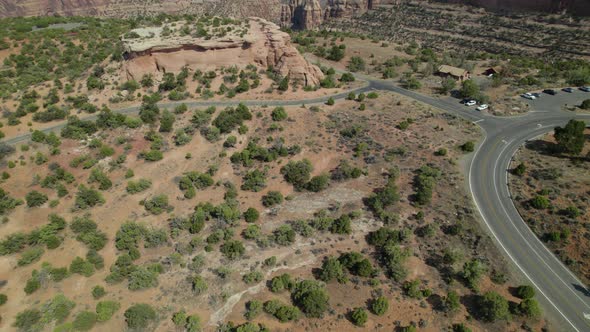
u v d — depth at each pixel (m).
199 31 98.19
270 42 101.38
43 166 65.62
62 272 48.97
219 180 68.25
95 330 43.44
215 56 97.44
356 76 114.62
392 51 139.25
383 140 77.19
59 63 95.25
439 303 46.16
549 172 64.81
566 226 54.12
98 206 60.56
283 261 53.19
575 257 50.56
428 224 56.84
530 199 60.03
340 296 47.69
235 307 46.91
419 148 74.81
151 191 64.69
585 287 47.44
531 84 104.88
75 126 72.31
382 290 48.22
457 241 54.66
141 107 80.88
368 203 62.25
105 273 50.94
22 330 42.69
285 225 57.91
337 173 68.25
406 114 87.88
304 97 93.50
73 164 66.19
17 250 51.72
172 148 72.75
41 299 46.47
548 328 42.84
